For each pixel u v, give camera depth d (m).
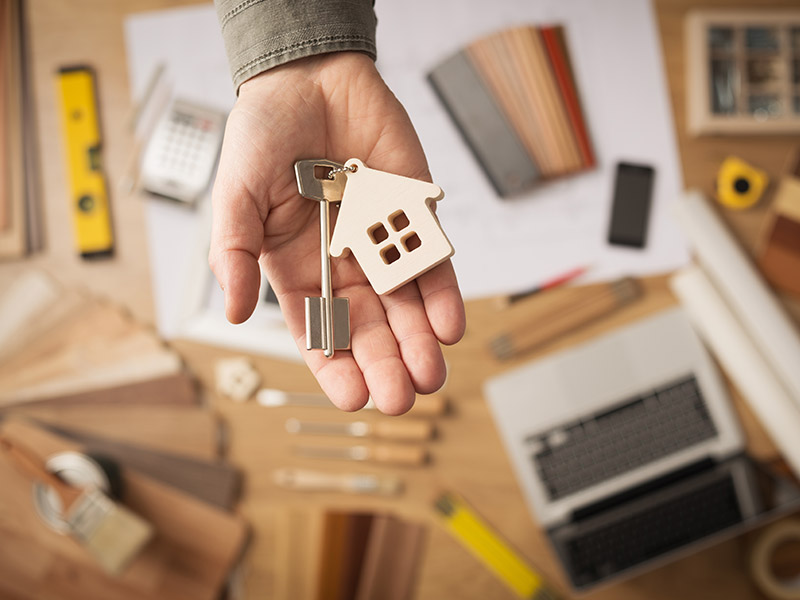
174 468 1.10
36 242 1.14
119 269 1.14
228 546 1.09
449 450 1.10
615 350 1.08
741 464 1.04
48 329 1.12
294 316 0.66
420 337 0.63
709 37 1.12
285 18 0.67
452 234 1.12
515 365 1.11
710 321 1.04
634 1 1.13
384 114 0.70
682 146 1.12
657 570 1.09
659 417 1.07
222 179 0.65
